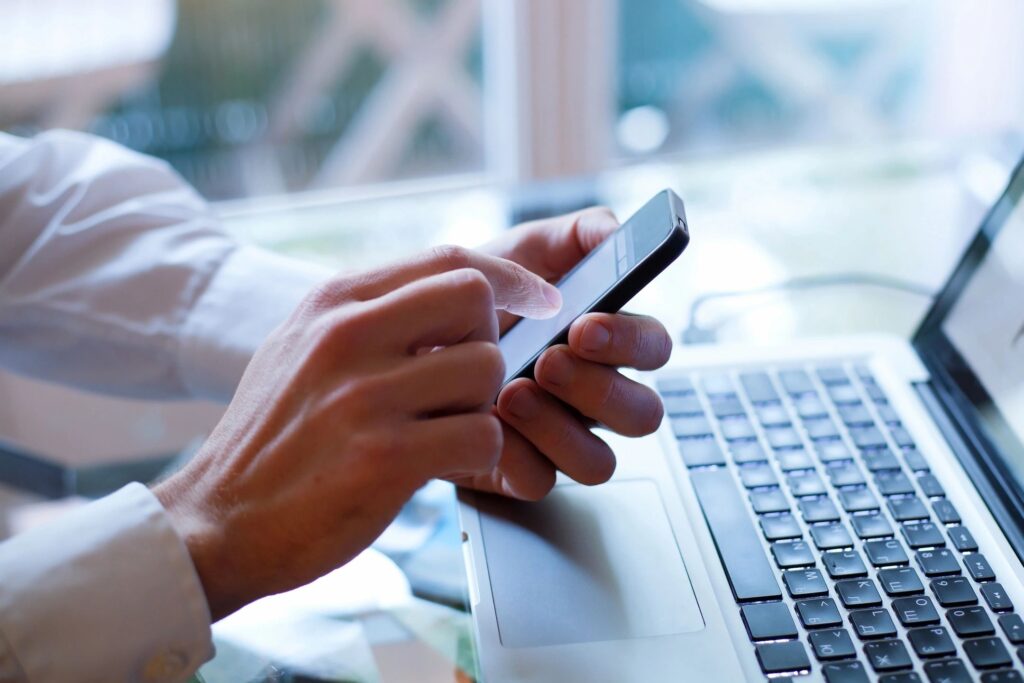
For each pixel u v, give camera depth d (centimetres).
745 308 68
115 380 64
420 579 48
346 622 45
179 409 73
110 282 61
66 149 68
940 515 46
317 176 149
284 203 93
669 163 89
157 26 125
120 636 38
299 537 37
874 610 41
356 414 36
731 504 48
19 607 37
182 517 39
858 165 88
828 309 68
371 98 153
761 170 88
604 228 52
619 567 44
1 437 76
